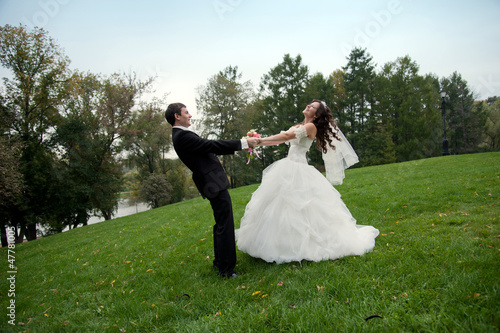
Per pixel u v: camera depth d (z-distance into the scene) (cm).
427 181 803
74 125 1948
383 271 279
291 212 340
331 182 444
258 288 291
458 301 212
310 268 310
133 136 2277
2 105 1683
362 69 3316
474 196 568
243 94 3200
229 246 331
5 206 1738
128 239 678
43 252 778
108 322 271
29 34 1585
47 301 356
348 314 217
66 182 1917
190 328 235
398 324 198
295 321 219
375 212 568
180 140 330
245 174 3331
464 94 4309
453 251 300
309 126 364
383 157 3241
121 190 2561
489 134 4356
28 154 1792
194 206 1060
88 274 441
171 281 345
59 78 1770
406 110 3262
